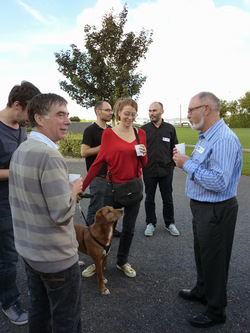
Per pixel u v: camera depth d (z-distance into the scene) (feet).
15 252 7.32
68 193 4.21
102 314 7.45
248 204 17.31
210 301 6.88
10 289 7.32
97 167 8.87
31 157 4.16
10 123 6.78
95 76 35.81
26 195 4.24
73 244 4.70
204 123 6.55
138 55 36.22
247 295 8.28
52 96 4.52
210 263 6.66
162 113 12.94
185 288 8.71
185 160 6.75
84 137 11.93
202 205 6.62
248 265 10.02
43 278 4.57
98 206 11.78
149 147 12.52
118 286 8.84
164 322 7.14
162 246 11.70
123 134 8.77
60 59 35.47
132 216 8.95
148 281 9.10
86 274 9.45
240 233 12.87
